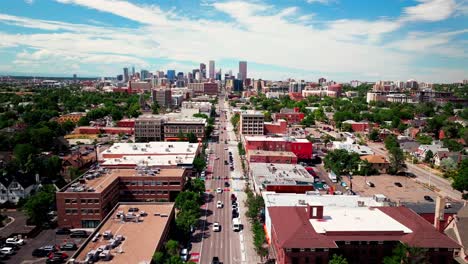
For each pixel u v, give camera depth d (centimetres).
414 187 19350
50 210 15462
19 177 16725
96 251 9044
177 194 16362
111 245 9575
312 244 9388
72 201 13650
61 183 17925
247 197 16262
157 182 16300
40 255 11606
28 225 13812
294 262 9444
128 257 9100
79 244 12400
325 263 9475
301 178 16300
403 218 10781
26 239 12838
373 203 13150
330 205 12838
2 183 15925
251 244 12550
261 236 11631
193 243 12588
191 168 19950
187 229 12594
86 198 13650
